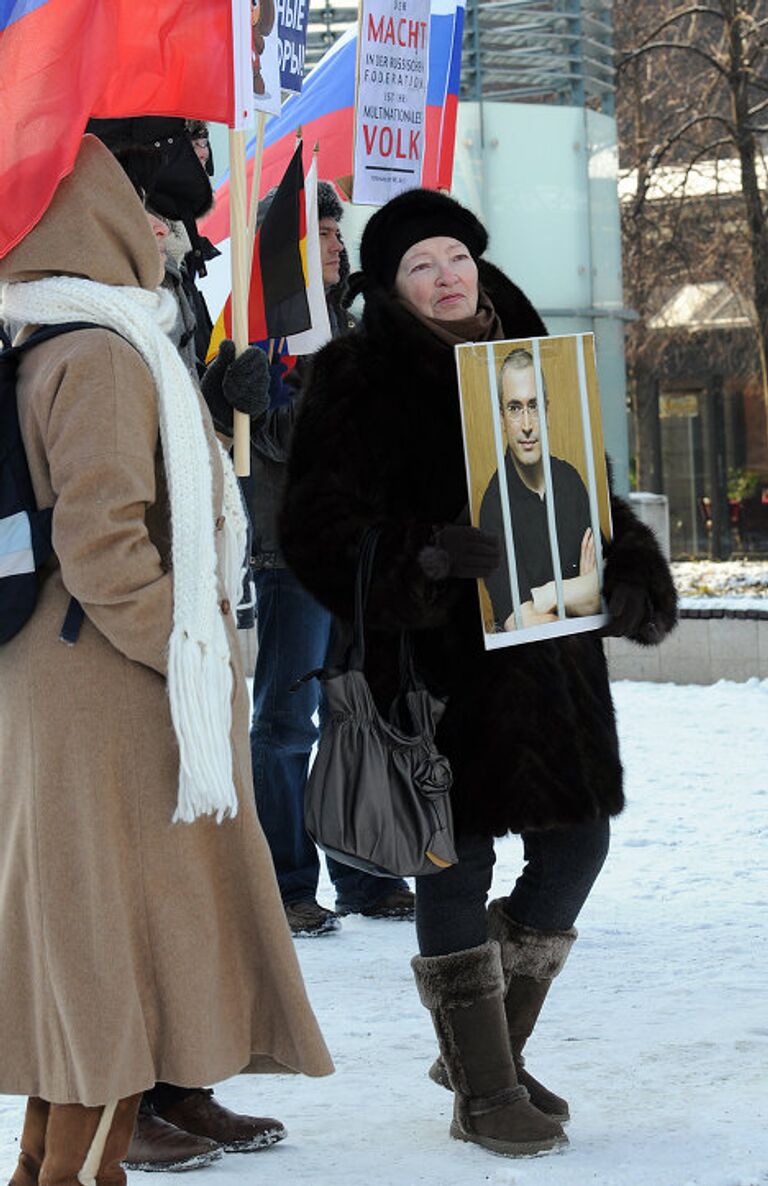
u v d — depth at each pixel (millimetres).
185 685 5703
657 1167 6496
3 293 6191
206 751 5691
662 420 62312
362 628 6637
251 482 10711
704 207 43062
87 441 5691
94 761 5738
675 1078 7598
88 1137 5773
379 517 6766
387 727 6633
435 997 6875
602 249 31703
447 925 6902
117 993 5680
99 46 7285
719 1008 8680
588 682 6969
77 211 6074
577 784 6754
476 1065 6832
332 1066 6012
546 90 31469
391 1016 8781
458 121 30188
